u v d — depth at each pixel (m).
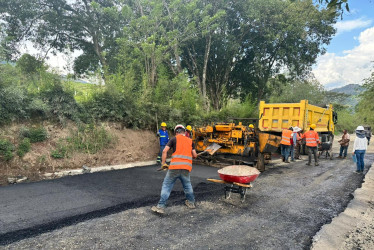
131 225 3.85
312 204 5.09
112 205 4.69
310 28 19.88
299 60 20.59
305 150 13.52
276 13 18.00
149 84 12.48
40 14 17.69
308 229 3.87
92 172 7.55
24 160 6.86
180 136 4.64
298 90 28.59
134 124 10.63
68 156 7.81
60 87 8.84
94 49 20.33
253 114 16.98
